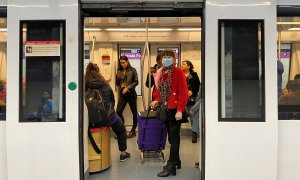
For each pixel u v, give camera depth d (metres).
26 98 3.90
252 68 3.89
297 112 3.95
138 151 6.13
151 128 5.42
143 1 3.91
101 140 4.89
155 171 4.93
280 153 3.92
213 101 3.85
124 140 5.47
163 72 4.60
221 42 3.89
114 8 3.95
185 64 6.66
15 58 3.86
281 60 4.02
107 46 7.77
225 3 3.86
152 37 7.51
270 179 3.84
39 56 3.89
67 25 3.87
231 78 3.89
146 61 7.89
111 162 5.41
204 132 3.88
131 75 7.25
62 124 3.87
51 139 3.87
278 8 3.98
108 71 7.80
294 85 4.00
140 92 8.01
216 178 3.86
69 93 3.87
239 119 3.86
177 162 4.82
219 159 3.85
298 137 3.92
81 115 3.93
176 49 7.93
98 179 4.57
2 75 4.03
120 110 7.29
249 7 3.86
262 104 3.86
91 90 4.86
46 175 3.87
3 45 4.04
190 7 3.93
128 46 7.96
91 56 7.16
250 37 3.89
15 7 3.86
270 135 3.83
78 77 3.88
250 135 3.85
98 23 6.78
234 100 3.89
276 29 3.87
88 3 3.94
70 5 3.87
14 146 3.86
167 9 3.95
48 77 3.90
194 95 6.54
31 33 3.89
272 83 3.85
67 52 3.87
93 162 4.81
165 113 4.55
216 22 3.86
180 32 7.45
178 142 4.69
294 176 3.91
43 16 3.87
